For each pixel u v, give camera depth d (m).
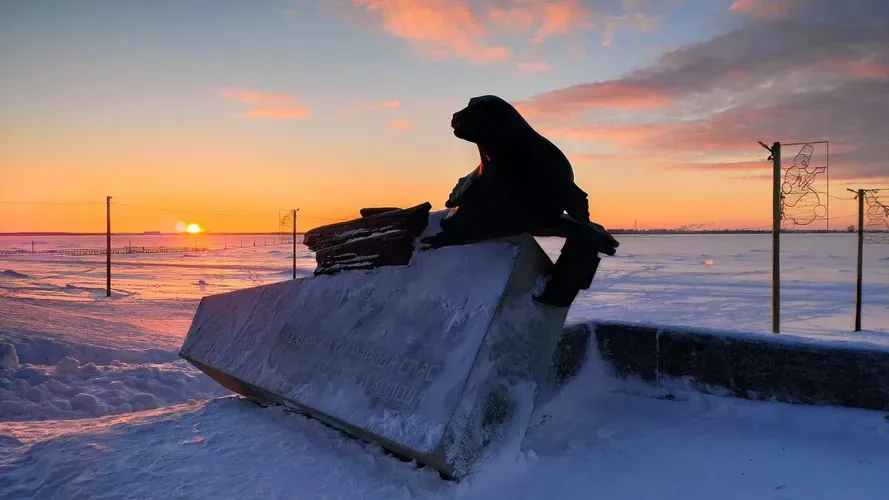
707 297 29.55
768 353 4.60
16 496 3.59
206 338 6.20
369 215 5.43
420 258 4.52
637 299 28.61
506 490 3.41
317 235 5.65
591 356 5.32
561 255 3.88
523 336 3.80
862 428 3.98
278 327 5.38
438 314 4.00
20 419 6.61
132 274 52.56
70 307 18.98
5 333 10.66
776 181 13.81
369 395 3.91
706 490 3.28
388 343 4.15
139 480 3.67
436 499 3.29
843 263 65.06
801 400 4.45
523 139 3.71
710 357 4.86
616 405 4.82
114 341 11.73
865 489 3.20
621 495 3.28
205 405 5.38
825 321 21.17
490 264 3.95
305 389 4.45
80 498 3.47
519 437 3.69
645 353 5.15
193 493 3.48
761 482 3.34
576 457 3.81
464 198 4.24
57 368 8.56
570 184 3.73
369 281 4.83
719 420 4.36
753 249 117.25
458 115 3.83
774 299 13.84
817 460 3.60
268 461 3.91
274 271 56.28
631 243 170.12
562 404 4.86
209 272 55.41
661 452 3.82
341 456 3.96
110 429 4.66
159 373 8.68
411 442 3.38
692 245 148.25
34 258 93.44
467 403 3.44
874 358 4.22
